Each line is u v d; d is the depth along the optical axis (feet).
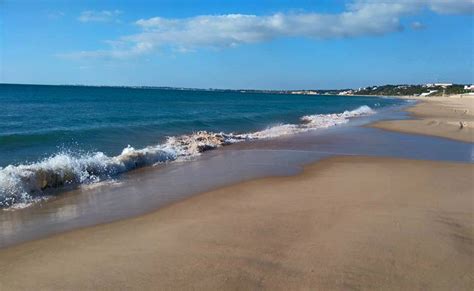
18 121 91.09
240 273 17.76
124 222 25.35
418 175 39.93
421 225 24.25
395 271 18.20
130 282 16.90
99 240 22.03
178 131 80.23
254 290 16.34
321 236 22.27
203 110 152.97
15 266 18.70
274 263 18.81
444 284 17.13
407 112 158.51
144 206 29.14
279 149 59.57
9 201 30.22
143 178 39.29
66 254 20.07
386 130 87.15
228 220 25.21
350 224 24.30
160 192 33.40
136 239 22.03
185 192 33.30
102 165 40.70
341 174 40.63
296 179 38.22
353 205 28.55
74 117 104.27
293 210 27.32
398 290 16.57
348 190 33.30
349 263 18.89
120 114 118.62
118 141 63.52
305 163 47.62
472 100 308.40
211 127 90.84
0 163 43.27
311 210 27.27
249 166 45.73
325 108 203.21
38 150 52.29
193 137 68.39
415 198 30.73
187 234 22.65
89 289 16.35
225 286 16.62
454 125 97.25
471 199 30.73
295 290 16.40
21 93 290.35
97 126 81.10
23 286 16.67
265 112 151.53
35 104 161.07
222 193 32.63
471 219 25.76
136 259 19.22
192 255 19.66
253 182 36.88
